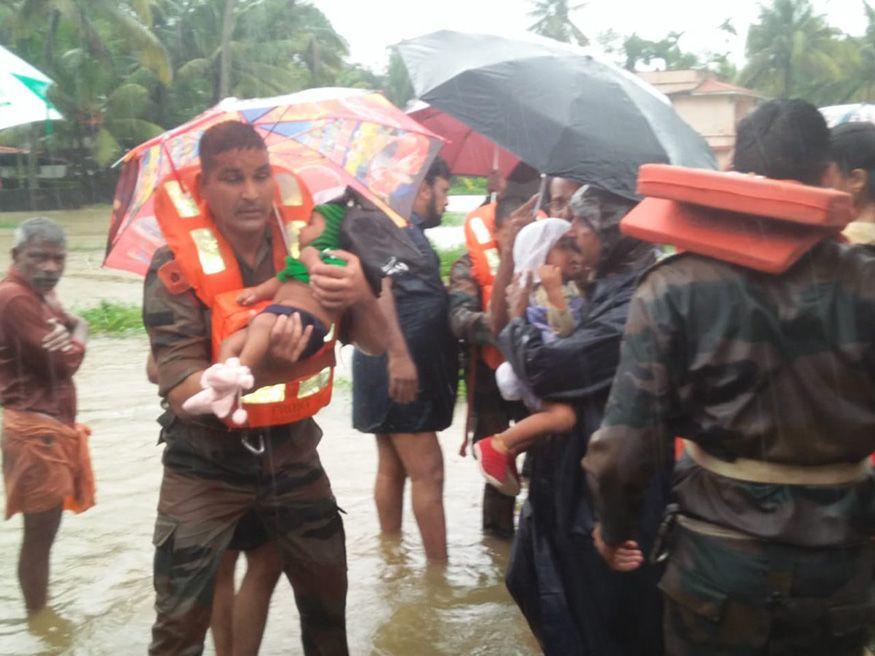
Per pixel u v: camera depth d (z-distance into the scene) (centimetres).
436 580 521
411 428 518
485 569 536
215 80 5212
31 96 465
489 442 404
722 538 274
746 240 268
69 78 4416
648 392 276
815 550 267
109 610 489
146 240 424
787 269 268
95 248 2703
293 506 370
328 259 344
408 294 510
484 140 642
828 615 270
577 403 377
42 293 477
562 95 448
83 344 491
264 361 336
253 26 5256
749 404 269
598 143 427
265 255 362
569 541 374
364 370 521
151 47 4203
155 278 355
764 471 270
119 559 545
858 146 369
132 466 703
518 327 388
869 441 269
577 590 375
